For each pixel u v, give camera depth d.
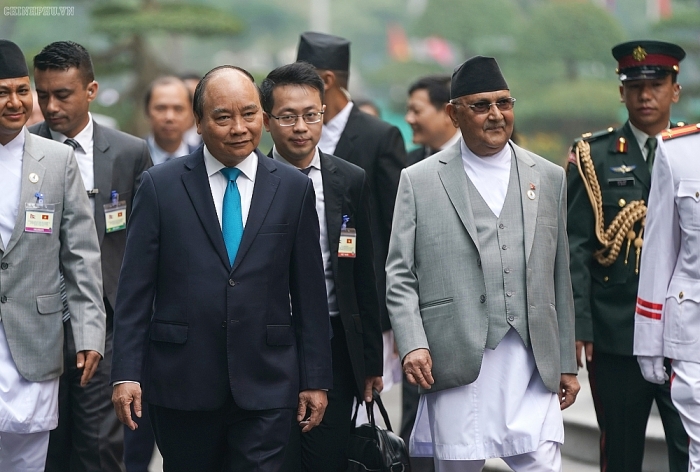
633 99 9.55
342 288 8.76
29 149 8.65
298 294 7.62
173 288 7.39
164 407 7.40
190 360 7.33
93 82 9.86
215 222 7.41
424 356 8.05
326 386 7.59
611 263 9.52
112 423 9.34
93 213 9.71
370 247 8.96
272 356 7.44
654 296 8.20
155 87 13.48
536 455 8.05
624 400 9.49
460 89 8.14
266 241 7.43
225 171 7.52
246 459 7.35
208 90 7.35
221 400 7.35
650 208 8.27
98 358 8.69
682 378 8.02
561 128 60.19
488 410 8.12
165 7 36.53
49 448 9.32
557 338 8.25
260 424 7.37
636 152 9.59
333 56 10.52
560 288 8.38
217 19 36.44
